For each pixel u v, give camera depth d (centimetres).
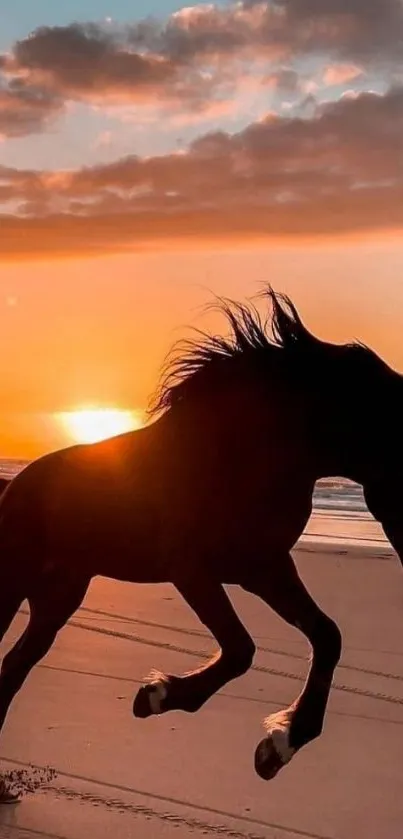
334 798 694
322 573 1608
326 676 644
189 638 1139
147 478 687
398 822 655
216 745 791
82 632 1162
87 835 629
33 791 698
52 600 708
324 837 633
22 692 925
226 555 667
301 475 670
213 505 667
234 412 677
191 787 709
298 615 656
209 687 660
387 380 670
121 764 750
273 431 669
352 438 661
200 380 693
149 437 699
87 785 710
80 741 797
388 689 948
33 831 634
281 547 666
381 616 1278
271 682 962
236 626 662
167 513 674
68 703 892
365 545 1920
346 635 1170
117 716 857
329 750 790
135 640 1128
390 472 654
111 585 1452
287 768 750
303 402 670
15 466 3772
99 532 690
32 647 709
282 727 633
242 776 730
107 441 718
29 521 709
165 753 773
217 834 632
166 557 677
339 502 2697
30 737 806
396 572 1612
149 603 1328
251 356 688
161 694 661
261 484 666
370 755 779
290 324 690
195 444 680
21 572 713
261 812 669
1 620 721
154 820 652
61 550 698
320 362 681
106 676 980
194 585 666
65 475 711
